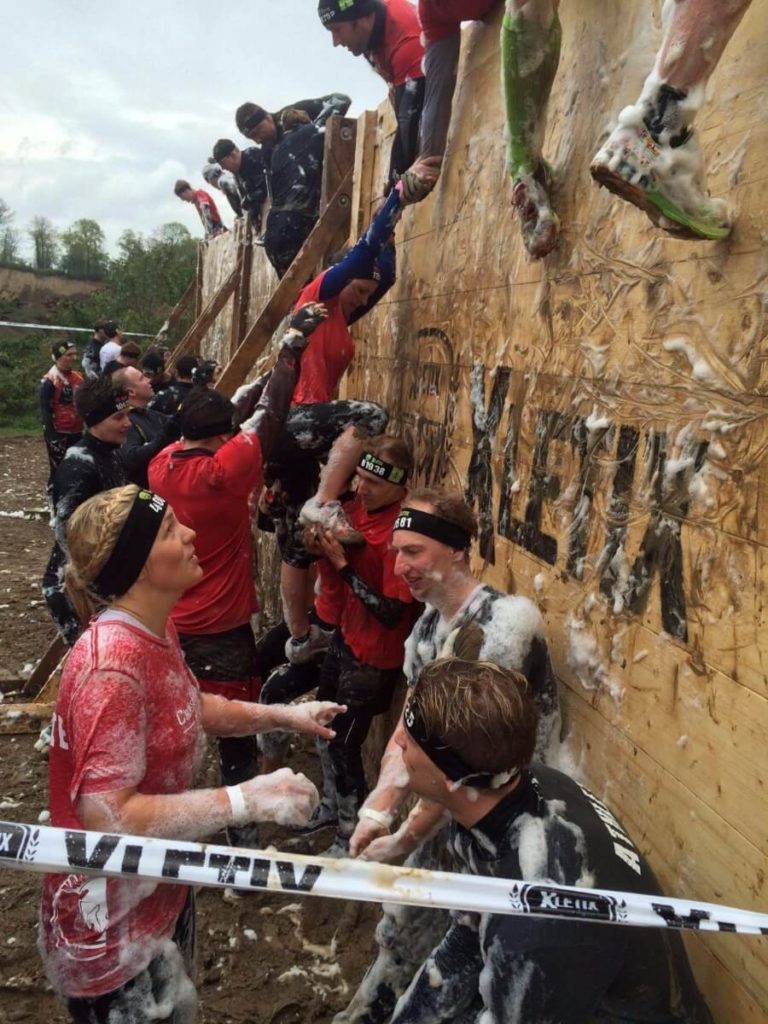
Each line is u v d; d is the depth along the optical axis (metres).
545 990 1.46
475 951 1.95
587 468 2.20
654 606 1.89
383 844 2.19
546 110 2.41
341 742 3.55
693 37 1.44
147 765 1.88
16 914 3.34
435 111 3.28
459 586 2.38
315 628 4.11
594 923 1.48
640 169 1.50
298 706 2.38
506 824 1.62
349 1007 2.51
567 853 1.57
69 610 4.79
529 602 2.29
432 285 3.58
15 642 6.50
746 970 1.57
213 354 12.03
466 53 3.17
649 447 1.92
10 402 20.89
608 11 2.15
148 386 5.79
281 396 3.38
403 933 2.36
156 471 3.43
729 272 1.64
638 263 1.97
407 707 1.68
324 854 3.81
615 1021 1.50
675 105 1.49
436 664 1.69
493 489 2.86
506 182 2.78
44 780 4.41
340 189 4.86
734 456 1.62
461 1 2.90
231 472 3.24
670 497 1.82
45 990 2.96
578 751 2.22
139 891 1.86
